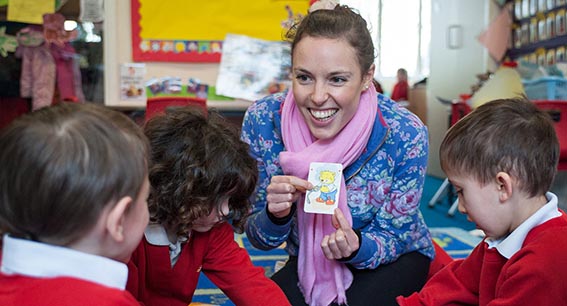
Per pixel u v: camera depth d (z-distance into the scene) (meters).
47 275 0.67
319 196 1.20
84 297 0.66
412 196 1.31
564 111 2.54
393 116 1.33
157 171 0.96
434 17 5.61
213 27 2.93
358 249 1.22
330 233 1.30
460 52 5.45
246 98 2.96
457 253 2.52
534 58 4.71
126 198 0.69
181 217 0.98
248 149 1.09
